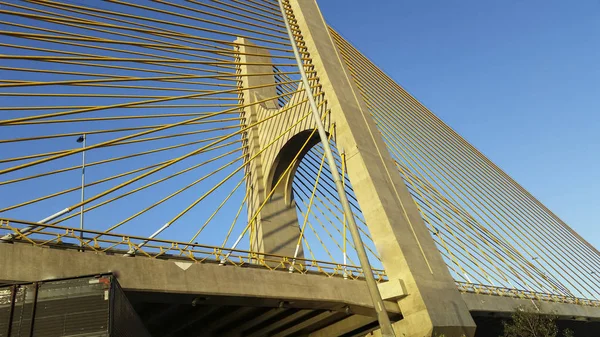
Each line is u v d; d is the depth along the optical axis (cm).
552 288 3812
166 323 2103
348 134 2814
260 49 3912
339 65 3231
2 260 1330
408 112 3828
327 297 2088
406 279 2366
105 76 1998
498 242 3581
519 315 2717
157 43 2264
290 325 2444
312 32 3238
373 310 2283
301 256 3225
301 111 3166
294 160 3005
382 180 2739
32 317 927
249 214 3275
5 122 1595
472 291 2939
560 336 4072
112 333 926
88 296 957
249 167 3397
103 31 2062
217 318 2191
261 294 1856
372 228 2578
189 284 1664
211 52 2488
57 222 1652
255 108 3647
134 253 1620
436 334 2231
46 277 1381
